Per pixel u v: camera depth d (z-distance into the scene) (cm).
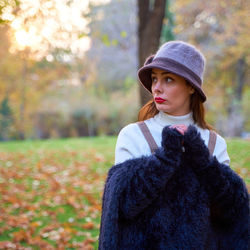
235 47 1575
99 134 2188
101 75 2392
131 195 128
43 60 1866
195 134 138
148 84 165
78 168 700
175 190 138
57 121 2161
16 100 2106
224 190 141
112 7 2106
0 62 1788
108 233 129
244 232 145
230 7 1451
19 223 388
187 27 1603
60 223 397
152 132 153
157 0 566
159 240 132
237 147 839
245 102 1819
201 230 136
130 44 2159
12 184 569
